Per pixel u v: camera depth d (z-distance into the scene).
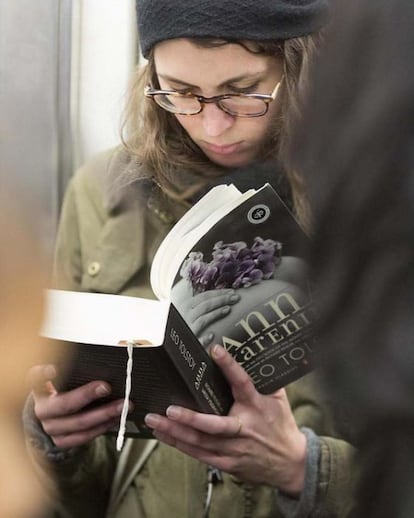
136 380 1.82
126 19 3.05
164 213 2.24
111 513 2.27
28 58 2.95
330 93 0.84
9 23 2.92
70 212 2.41
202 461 1.98
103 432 2.02
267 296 1.85
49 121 2.97
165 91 1.99
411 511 0.86
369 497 0.89
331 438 2.06
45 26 2.97
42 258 0.92
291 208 1.93
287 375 1.94
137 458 2.25
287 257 1.83
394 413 0.83
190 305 1.85
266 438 1.96
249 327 1.88
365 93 0.82
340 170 0.83
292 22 1.86
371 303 0.83
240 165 2.07
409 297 0.82
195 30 1.84
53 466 2.15
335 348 0.88
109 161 2.36
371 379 0.84
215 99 1.96
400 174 0.81
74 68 3.03
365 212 0.82
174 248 1.86
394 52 0.81
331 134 0.84
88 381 1.88
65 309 1.78
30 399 2.12
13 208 0.92
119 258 2.28
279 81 1.94
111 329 1.75
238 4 1.83
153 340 1.73
